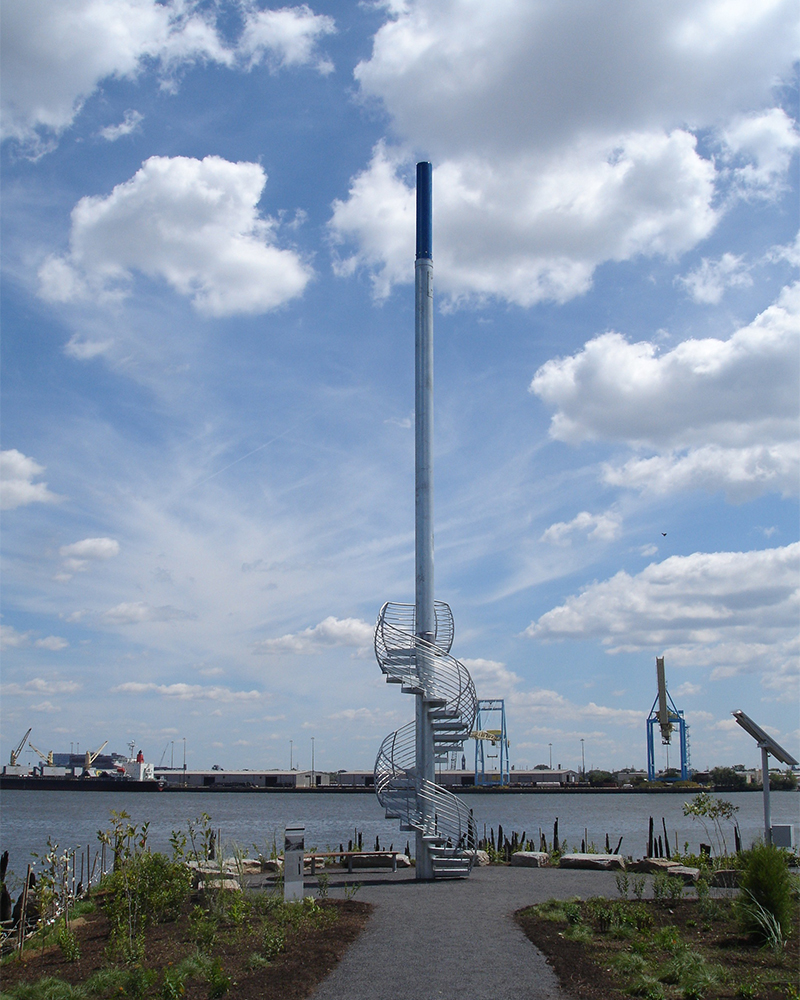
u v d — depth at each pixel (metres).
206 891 15.27
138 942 11.98
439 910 14.46
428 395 22.23
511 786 144.25
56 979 10.94
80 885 19.38
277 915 13.34
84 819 79.81
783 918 12.26
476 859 21.80
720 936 12.52
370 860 22.55
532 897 15.91
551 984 10.10
